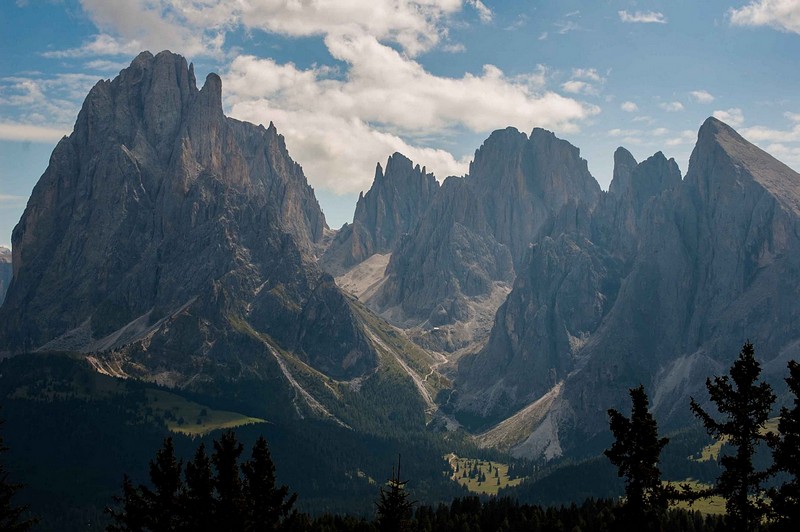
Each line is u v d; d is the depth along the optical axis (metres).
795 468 98.62
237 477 128.38
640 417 110.44
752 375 102.19
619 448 109.75
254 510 128.88
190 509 127.19
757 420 102.00
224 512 126.06
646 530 108.19
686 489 107.81
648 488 109.94
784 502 98.12
